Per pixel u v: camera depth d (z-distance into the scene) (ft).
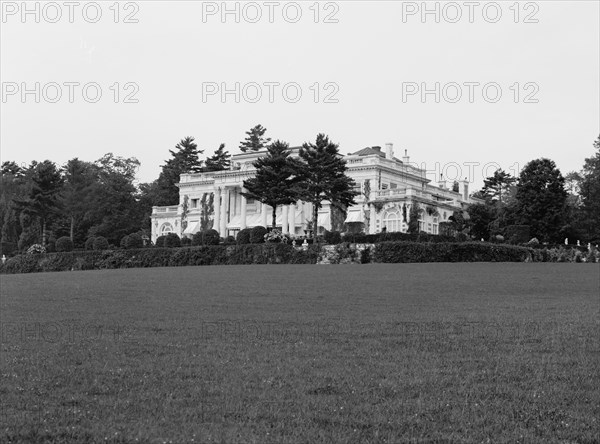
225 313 93.35
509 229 264.52
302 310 96.17
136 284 145.79
